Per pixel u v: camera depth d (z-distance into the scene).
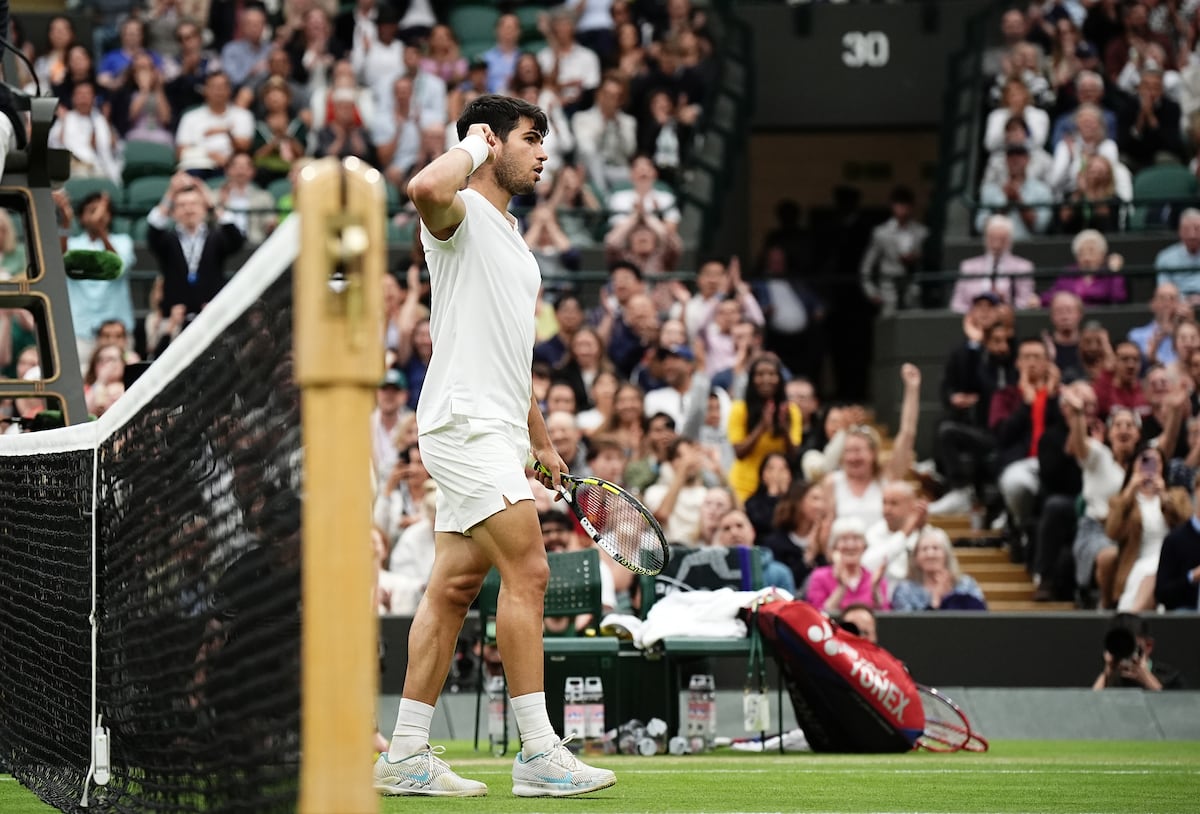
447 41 63.97
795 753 30.73
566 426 39.91
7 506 20.64
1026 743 34.59
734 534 35.84
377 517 40.47
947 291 59.34
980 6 72.56
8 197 23.36
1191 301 53.41
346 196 9.01
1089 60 64.19
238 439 11.46
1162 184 60.16
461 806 16.48
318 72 61.09
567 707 30.12
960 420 48.84
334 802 8.93
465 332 17.09
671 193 61.22
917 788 20.56
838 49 73.31
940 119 72.75
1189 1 65.81
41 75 60.59
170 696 13.25
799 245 70.56
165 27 66.25
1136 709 36.62
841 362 70.56
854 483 41.28
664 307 51.75
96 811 15.15
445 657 17.67
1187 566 39.09
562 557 31.53
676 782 21.12
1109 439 44.31
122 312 49.34
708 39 67.19
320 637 9.00
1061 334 50.06
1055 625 37.72
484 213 17.22
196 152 58.88
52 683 17.94
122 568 15.06
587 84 63.88
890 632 37.81
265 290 10.91
